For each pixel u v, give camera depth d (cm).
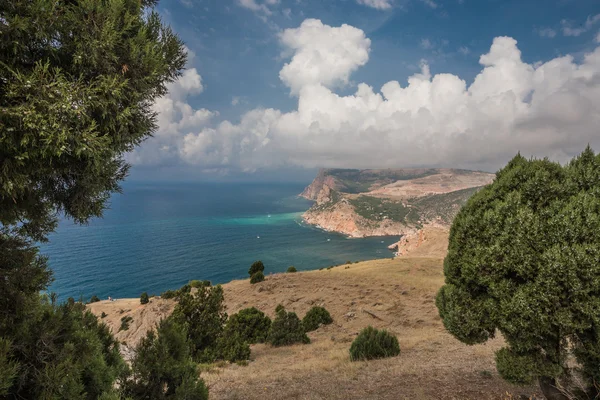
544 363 504
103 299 8412
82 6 299
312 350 1623
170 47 411
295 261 14650
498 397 646
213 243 18012
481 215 593
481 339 598
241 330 2145
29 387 361
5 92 271
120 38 323
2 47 267
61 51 310
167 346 635
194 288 4444
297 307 3033
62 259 12825
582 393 504
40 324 385
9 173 278
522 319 493
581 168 539
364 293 3134
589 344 457
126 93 339
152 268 11969
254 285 4100
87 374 434
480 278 550
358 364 1106
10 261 368
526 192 547
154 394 590
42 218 394
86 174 375
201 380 661
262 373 1100
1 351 318
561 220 479
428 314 2317
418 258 5409
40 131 264
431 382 797
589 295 448
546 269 466
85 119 300
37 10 271
